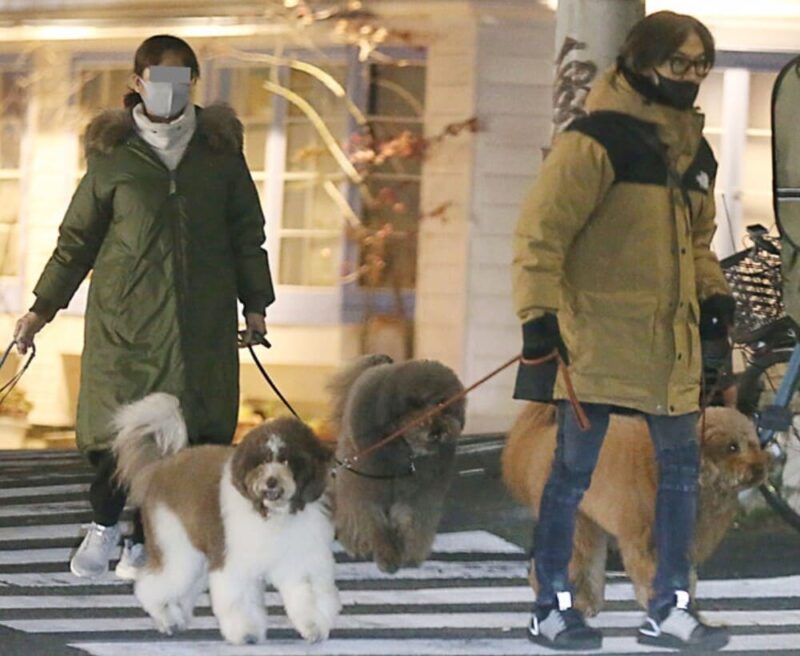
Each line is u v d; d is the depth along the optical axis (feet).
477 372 68.85
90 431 34.50
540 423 34.50
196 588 33.58
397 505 40.52
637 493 32.83
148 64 34.50
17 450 66.49
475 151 68.69
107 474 35.60
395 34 69.26
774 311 42.52
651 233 30.63
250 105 72.08
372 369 41.29
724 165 67.05
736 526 43.91
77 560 36.32
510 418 68.23
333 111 70.95
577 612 32.12
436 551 42.73
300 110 71.61
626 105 30.55
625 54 30.66
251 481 30.32
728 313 32.32
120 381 34.35
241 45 71.61
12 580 39.40
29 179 74.64
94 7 72.64
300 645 32.73
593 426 31.17
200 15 71.41
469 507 47.55
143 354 34.35
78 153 74.08
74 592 38.11
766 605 37.68
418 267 69.82
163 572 32.68
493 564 41.47
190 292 34.47
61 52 73.97
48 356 73.61
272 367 71.72
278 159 71.77
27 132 74.54
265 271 36.01
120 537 38.42
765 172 67.10
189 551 32.37
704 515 33.22
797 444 42.98
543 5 67.46
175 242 34.42
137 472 33.17
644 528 32.89
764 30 66.59
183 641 33.01
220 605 31.91
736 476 32.58
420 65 69.41
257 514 30.71
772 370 42.80
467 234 68.95
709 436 32.83
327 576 32.14
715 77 66.95
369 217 70.44
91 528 36.47
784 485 42.98
